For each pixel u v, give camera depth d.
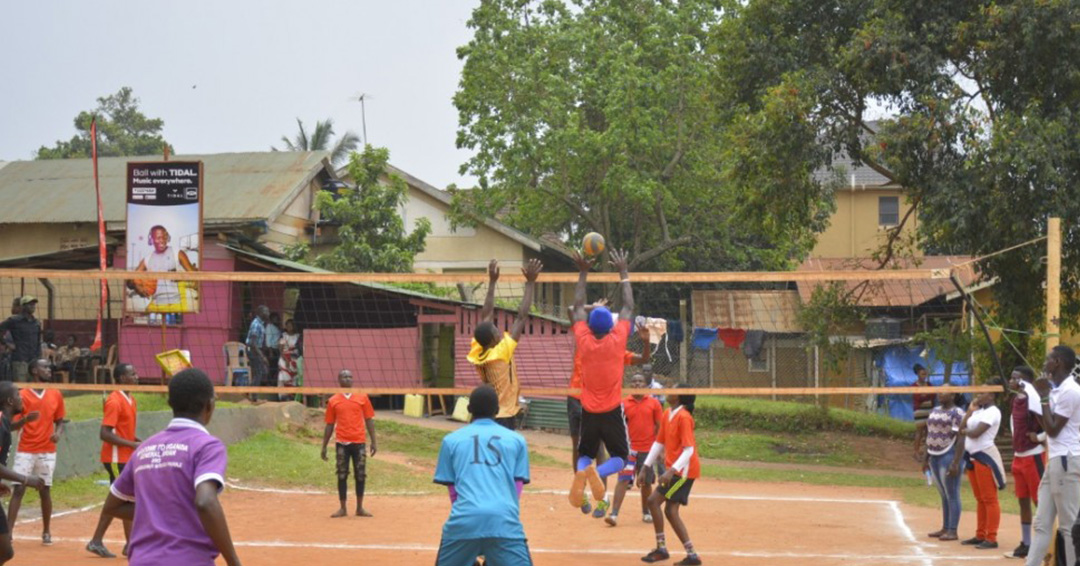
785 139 22.72
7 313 25.58
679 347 33.34
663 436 10.77
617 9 36.56
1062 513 9.63
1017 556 11.13
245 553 11.20
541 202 36.69
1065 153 19.98
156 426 16.94
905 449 25.89
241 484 16.55
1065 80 20.72
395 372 25.95
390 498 16.11
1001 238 20.95
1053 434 9.66
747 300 34.91
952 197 20.72
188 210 20.64
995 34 21.23
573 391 11.77
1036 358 22.67
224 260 24.95
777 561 10.96
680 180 36.62
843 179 27.97
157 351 24.44
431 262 36.69
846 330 28.72
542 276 11.77
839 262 37.47
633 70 34.53
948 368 24.20
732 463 23.92
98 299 25.08
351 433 14.02
